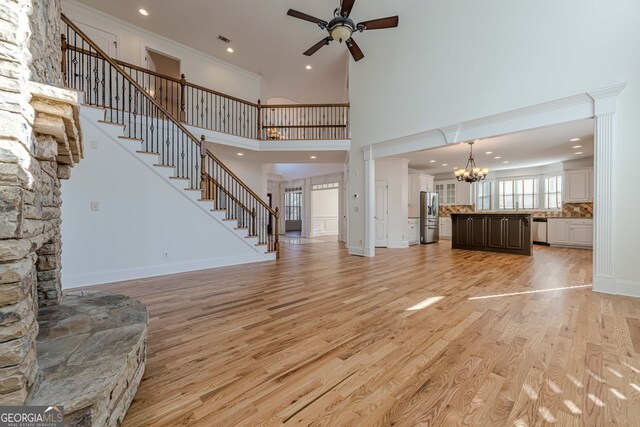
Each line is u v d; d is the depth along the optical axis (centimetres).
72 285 351
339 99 947
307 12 520
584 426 124
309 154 688
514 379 159
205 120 670
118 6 509
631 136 301
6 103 99
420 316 257
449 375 164
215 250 493
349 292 336
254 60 695
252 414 135
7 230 97
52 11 181
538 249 721
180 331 228
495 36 405
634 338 206
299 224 1420
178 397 147
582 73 330
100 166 372
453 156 727
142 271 409
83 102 363
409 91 520
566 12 342
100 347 139
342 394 149
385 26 382
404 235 775
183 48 634
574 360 177
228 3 499
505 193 941
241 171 743
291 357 187
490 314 260
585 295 314
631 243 304
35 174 125
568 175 773
